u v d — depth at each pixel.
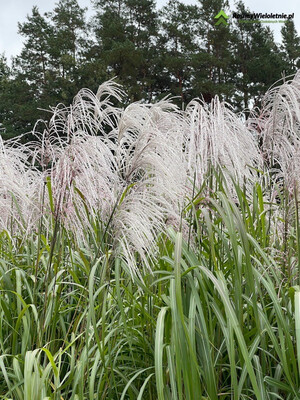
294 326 3.30
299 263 3.21
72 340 3.32
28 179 4.45
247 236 3.29
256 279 3.26
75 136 3.38
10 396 3.25
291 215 3.83
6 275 3.73
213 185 4.05
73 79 35.59
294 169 3.80
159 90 39.31
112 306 3.52
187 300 3.25
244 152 3.94
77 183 3.38
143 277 3.54
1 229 4.40
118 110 3.93
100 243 3.51
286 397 3.38
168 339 3.29
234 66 39.47
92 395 2.95
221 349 3.34
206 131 3.42
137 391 3.31
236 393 2.84
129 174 3.43
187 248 3.35
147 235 3.21
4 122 34.41
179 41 40.56
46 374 2.95
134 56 34.34
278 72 37.28
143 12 40.66
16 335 3.49
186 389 2.83
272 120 4.18
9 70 43.72
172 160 3.45
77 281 3.76
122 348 3.54
